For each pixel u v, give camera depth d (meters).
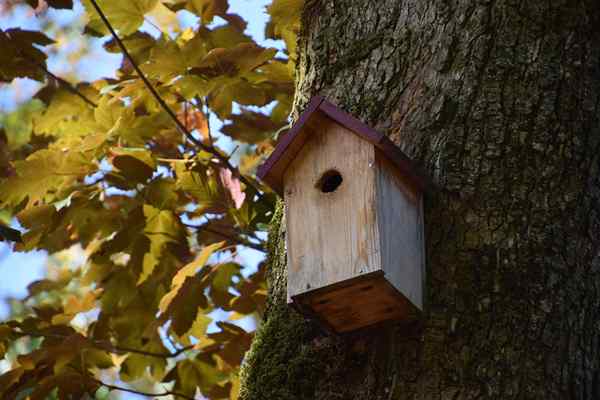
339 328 4.85
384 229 4.71
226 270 7.35
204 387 7.43
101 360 7.09
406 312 4.68
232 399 7.23
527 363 4.52
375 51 5.37
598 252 4.86
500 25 5.21
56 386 6.79
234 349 7.12
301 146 5.04
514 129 4.98
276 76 7.02
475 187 4.88
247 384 5.02
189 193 6.84
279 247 5.39
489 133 4.97
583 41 5.24
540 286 4.68
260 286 7.29
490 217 4.81
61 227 7.07
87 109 7.45
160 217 7.03
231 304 7.27
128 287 7.40
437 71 5.16
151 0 6.98
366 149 4.84
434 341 4.60
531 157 4.94
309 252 4.83
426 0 5.36
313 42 5.63
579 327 4.68
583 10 5.30
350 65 5.41
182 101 7.29
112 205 7.71
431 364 4.55
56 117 7.42
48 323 7.21
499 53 5.14
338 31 5.55
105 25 7.05
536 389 4.47
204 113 7.35
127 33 7.07
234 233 7.43
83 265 8.34
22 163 6.65
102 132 6.80
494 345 4.55
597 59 5.25
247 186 6.85
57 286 7.90
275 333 5.09
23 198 6.76
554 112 5.04
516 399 4.44
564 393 4.52
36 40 7.14
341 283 4.64
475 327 4.60
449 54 5.18
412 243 4.83
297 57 5.88
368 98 5.25
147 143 7.34
